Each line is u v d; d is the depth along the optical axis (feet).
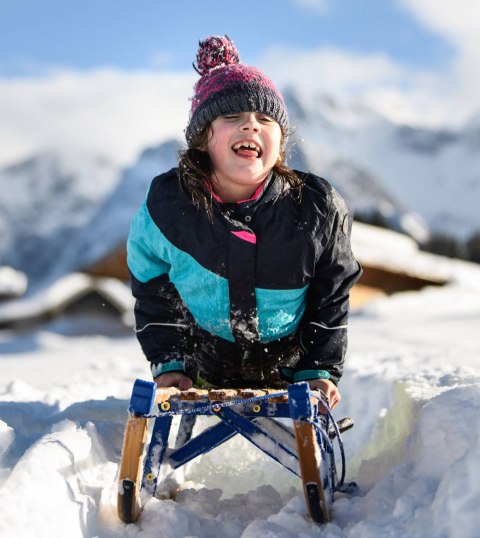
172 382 8.07
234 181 8.16
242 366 8.78
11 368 19.29
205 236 8.11
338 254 8.41
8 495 6.27
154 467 7.29
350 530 6.29
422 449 7.25
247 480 9.20
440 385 10.06
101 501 7.05
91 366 17.39
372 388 12.91
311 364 8.26
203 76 8.63
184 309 8.68
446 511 5.92
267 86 8.29
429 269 55.93
